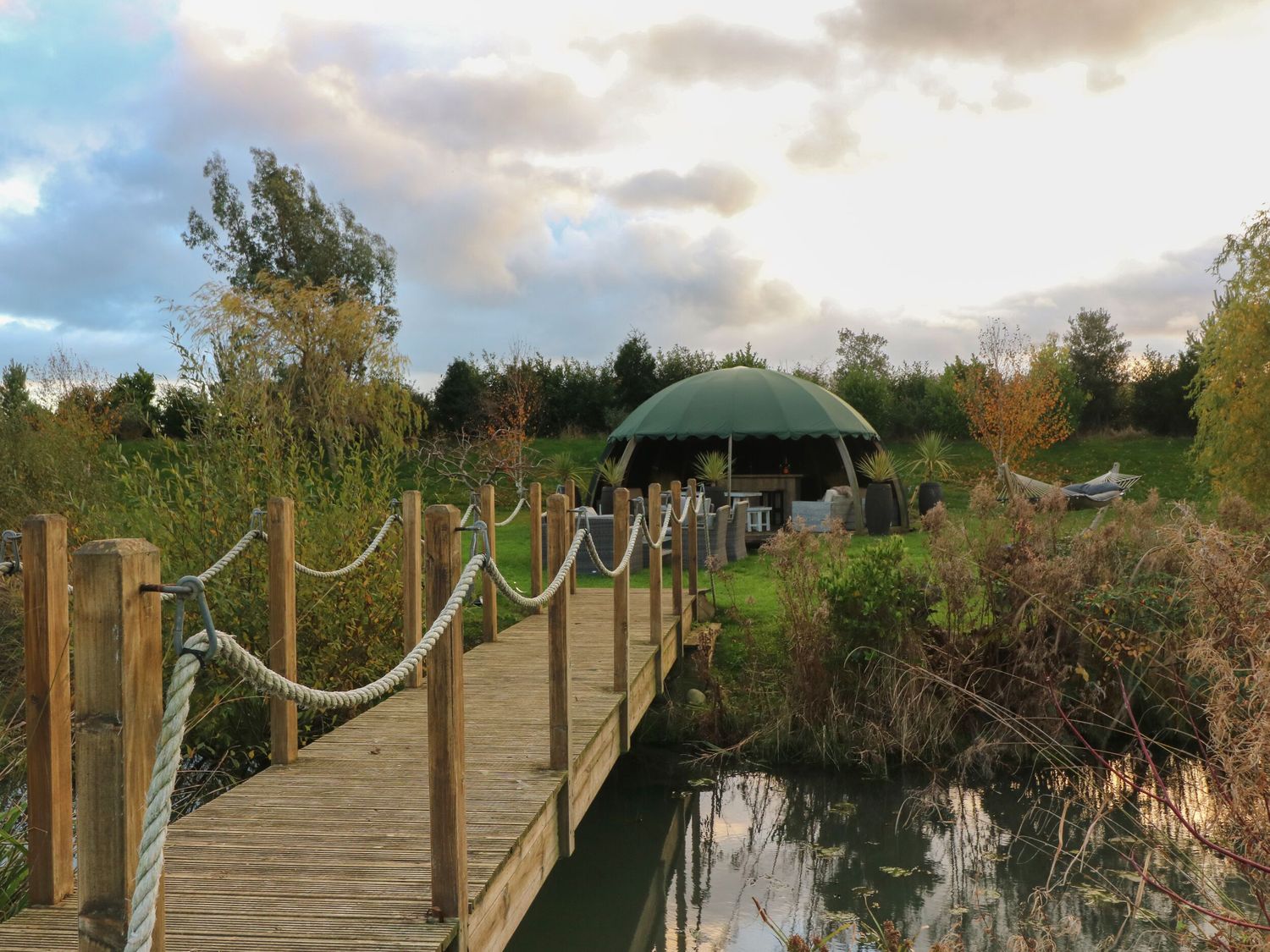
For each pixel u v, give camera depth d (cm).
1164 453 3291
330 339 2050
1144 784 816
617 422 3659
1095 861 714
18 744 546
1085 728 916
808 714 968
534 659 856
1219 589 467
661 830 822
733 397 2191
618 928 650
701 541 1548
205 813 480
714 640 1060
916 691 941
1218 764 448
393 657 870
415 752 588
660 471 2723
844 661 978
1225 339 1644
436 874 362
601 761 634
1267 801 389
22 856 470
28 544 367
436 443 2256
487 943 391
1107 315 3916
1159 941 587
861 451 2595
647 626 995
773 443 2673
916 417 3666
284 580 572
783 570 1040
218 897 381
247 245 4391
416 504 763
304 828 458
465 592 349
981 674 970
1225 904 480
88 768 187
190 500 847
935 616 1069
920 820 817
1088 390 3775
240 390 907
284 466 913
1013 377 2875
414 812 479
